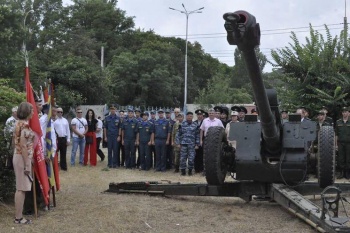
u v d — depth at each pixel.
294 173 8.16
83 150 14.88
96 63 42.34
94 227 6.80
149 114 14.70
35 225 6.89
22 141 6.93
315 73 14.30
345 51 14.57
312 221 6.46
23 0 54.09
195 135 12.87
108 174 12.77
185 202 8.64
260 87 6.74
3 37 30.25
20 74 26.44
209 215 7.64
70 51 41.50
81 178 11.84
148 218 7.37
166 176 12.55
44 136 8.14
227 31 5.57
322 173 7.80
